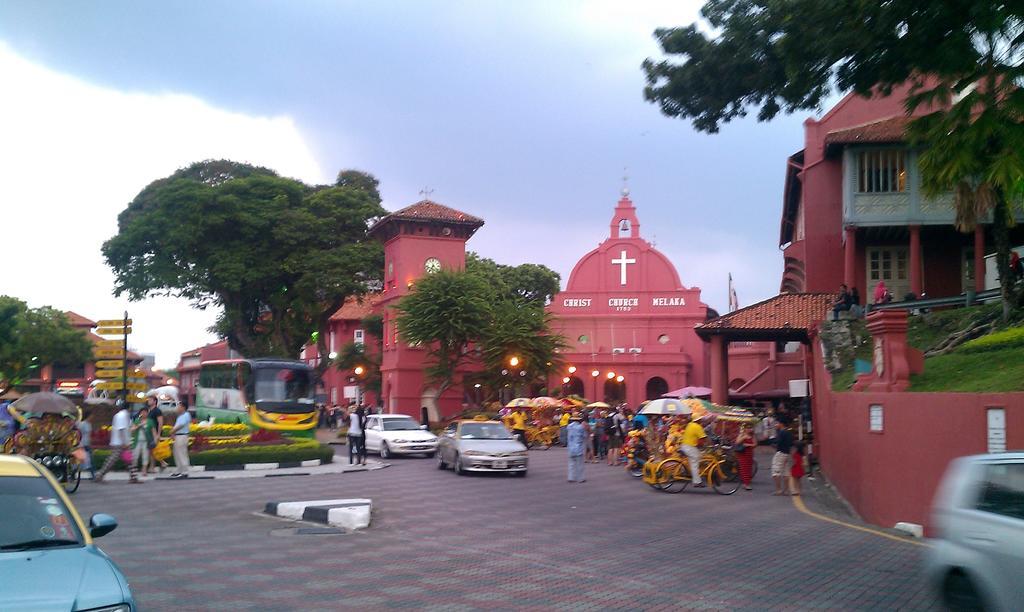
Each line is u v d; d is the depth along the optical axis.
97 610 5.41
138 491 19.84
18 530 6.36
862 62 12.55
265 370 34.75
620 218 62.97
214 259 52.44
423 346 46.75
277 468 26.38
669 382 60.22
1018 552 6.67
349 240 56.03
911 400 14.52
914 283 30.73
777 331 33.22
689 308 61.12
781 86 13.59
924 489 14.05
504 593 9.41
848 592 9.54
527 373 45.62
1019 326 19.78
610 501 18.66
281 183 55.09
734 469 22.77
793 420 37.38
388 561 11.24
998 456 7.50
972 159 11.24
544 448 39.25
